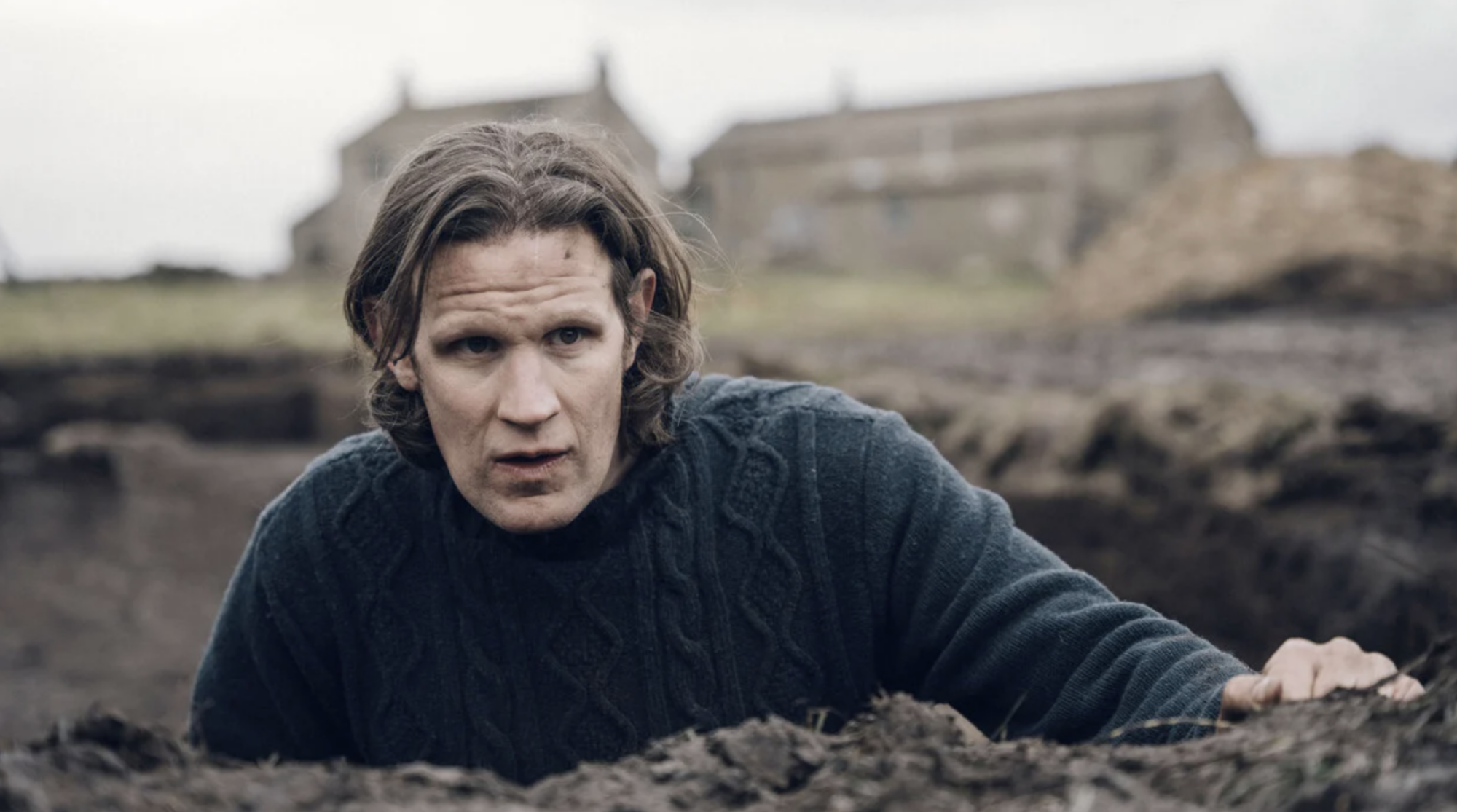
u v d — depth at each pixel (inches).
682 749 52.7
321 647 80.7
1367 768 42.6
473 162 69.5
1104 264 723.4
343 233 1573.6
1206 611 196.5
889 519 78.4
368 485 80.2
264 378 544.1
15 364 536.1
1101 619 70.8
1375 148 698.2
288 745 84.4
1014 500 225.1
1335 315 543.8
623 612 76.3
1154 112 1481.3
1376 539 172.2
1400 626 163.0
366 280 73.9
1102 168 1510.8
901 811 44.9
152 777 45.8
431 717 77.3
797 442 80.2
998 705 74.7
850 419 81.7
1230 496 197.5
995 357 417.7
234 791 45.8
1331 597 174.7
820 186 1610.5
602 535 75.8
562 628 76.1
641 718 75.9
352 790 46.3
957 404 271.3
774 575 78.0
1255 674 60.6
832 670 78.9
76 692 248.1
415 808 45.3
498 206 66.8
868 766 48.9
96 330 616.7
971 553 77.2
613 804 47.8
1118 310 659.4
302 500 81.8
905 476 79.6
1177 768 47.6
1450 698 45.8
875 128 1611.7
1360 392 225.1
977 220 1359.5
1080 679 69.9
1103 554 212.2
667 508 77.1
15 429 498.6
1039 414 245.3
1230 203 699.4
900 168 1578.5
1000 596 74.1
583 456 69.3
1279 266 614.5
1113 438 220.7
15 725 224.1
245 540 376.5
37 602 317.1
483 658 76.2
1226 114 1581.0
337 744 85.7
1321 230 630.5
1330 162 690.2
